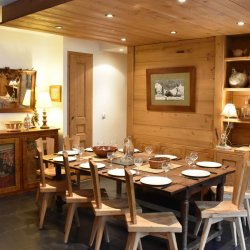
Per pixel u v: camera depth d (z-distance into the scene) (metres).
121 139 6.48
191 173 2.97
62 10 3.10
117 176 2.87
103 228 2.99
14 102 5.03
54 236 3.34
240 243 2.89
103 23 3.62
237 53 4.16
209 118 4.39
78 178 4.28
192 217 3.61
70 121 5.41
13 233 3.41
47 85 5.52
